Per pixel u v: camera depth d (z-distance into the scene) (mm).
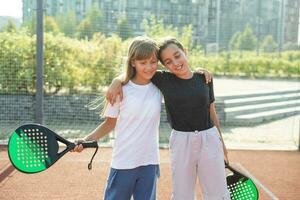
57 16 9930
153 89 3494
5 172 5953
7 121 9609
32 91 9664
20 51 9664
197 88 3518
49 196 5109
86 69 9852
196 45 10766
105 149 7496
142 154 3420
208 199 3613
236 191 3865
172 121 3600
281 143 8633
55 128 9156
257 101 11883
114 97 3365
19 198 5012
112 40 9859
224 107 10562
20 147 3100
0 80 9602
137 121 3393
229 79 14773
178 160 3572
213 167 3566
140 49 3326
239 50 12211
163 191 5391
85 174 6004
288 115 11773
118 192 3414
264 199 5230
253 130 9992
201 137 3541
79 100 9664
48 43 9781
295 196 5375
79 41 9906
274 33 12195
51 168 6203
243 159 7207
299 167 6770
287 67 16031
